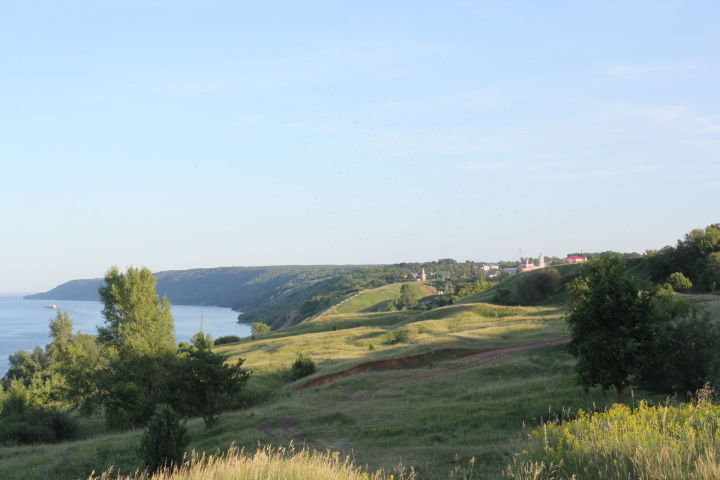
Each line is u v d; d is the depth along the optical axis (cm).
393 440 2006
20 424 3362
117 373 4031
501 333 5547
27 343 15950
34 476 2034
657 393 2092
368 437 2122
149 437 1623
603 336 2009
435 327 6638
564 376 3022
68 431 3656
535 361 3953
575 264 10175
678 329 1961
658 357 1930
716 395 1662
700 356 1872
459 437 1919
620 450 859
